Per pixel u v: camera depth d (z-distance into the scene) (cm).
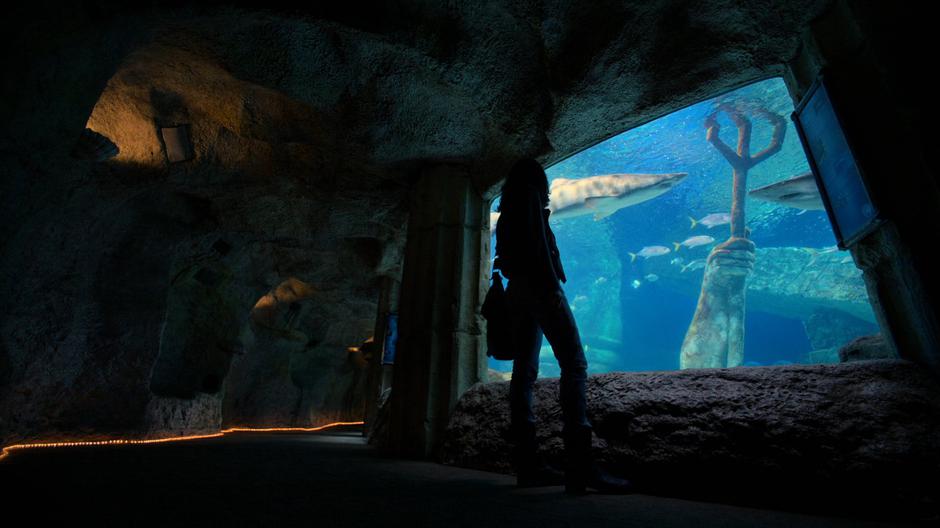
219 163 487
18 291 405
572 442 210
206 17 282
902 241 181
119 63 267
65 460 305
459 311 416
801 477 176
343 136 431
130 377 522
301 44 348
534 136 378
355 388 1167
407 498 185
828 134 217
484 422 328
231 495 181
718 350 1296
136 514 141
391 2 315
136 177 461
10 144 205
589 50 302
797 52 249
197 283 689
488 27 324
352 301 912
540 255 229
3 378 404
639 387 248
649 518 156
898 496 155
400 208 578
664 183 1788
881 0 193
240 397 898
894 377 181
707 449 203
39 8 195
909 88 181
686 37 274
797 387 199
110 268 510
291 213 591
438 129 415
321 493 192
